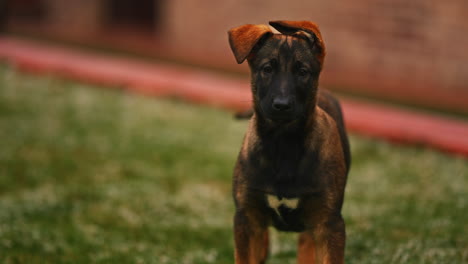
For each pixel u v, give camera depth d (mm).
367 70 11953
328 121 4035
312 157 3803
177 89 10461
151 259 4812
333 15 12094
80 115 9180
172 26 14391
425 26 11172
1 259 4695
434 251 4809
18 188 6328
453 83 11047
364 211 5797
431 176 6781
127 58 13344
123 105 9875
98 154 7516
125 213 5750
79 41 14945
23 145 7660
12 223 5359
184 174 6980
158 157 7508
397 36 11500
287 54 3773
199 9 13828
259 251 4082
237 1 13211
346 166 4395
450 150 7691
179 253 5012
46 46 14031
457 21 10812
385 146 8008
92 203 5992
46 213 5664
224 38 13586
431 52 11188
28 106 9516
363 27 11836
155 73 11422
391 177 6793
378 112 9172
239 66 12422
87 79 11422
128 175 6883
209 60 12953
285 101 3607
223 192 6520
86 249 4992
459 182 6547
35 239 5059
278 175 3803
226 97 9883
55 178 6656
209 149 7844
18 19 17266
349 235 5293
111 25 17109
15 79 11289
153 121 9016
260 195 3861
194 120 9133
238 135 8461
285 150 3803
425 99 10172
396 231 5367
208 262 4820
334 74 11781
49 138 8000
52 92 10508
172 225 5570
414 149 7887
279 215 3924
